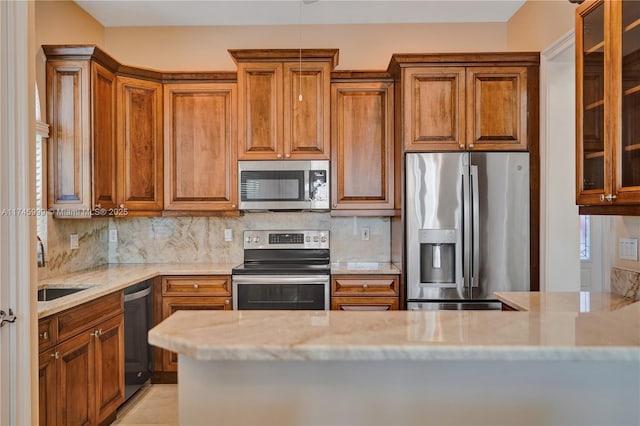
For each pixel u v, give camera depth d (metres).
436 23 3.99
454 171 3.22
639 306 1.70
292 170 3.61
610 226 2.41
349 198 3.66
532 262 3.22
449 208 3.22
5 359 1.82
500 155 3.22
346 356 1.15
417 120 3.31
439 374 1.33
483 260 3.22
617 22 1.79
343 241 4.01
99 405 2.66
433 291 3.24
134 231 4.02
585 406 1.32
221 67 4.04
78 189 3.11
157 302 3.49
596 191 1.96
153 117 3.62
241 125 3.60
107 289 2.71
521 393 1.32
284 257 3.99
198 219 4.02
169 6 3.64
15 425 1.84
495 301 3.22
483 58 3.27
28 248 1.89
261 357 1.15
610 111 1.84
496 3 3.60
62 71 3.10
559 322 1.41
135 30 4.02
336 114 3.65
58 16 3.30
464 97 3.29
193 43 4.03
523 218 3.23
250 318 1.44
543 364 1.32
